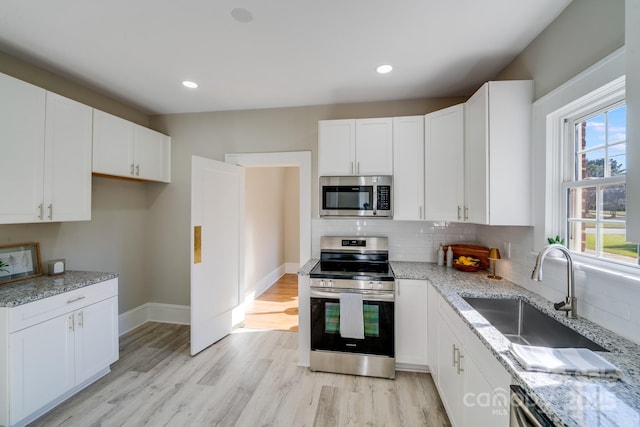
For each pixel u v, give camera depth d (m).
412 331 2.32
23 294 1.81
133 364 2.48
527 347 1.08
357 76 2.38
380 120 2.62
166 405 1.97
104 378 2.27
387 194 2.56
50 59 2.12
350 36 1.83
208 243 2.80
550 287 1.66
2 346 1.66
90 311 2.16
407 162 2.58
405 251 2.88
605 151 1.42
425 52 2.02
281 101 2.93
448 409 1.76
